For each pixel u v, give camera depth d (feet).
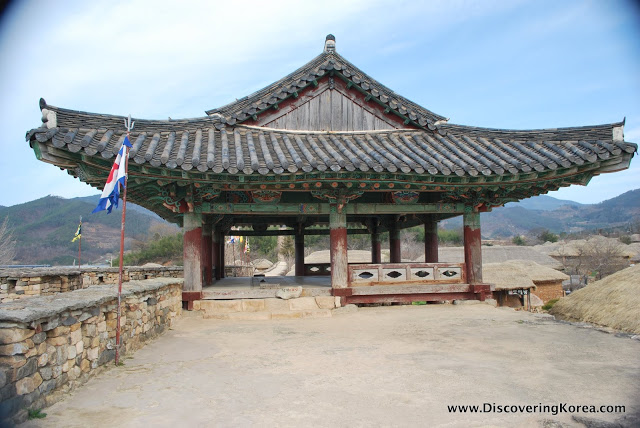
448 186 38.83
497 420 15.57
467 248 42.75
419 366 22.30
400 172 34.53
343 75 40.83
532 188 42.29
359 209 40.78
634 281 45.68
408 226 56.65
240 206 38.91
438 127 42.24
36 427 14.26
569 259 197.88
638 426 14.82
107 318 21.93
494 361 23.24
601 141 37.04
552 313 54.03
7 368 13.76
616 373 21.01
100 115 32.35
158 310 30.14
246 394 18.19
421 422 15.39
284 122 40.52
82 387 18.52
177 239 179.52
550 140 40.14
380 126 42.37
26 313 14.53
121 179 23.08
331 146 38.55
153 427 14.78
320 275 63.77
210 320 35.53
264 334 30.32
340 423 15.29
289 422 15.35
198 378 20.31
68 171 32.09
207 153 33.65
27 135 28.19
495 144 41.47
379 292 40.27
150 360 23.43
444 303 43.62
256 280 56.85
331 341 28.09
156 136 34.76
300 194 41.65
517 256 144.36
